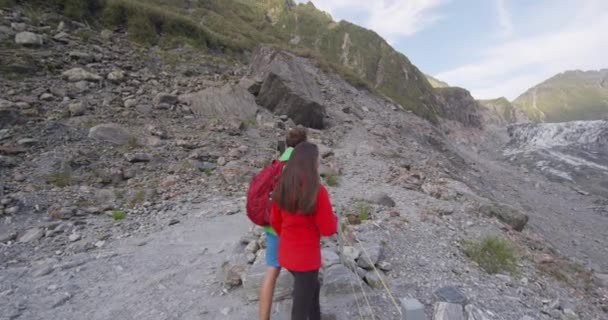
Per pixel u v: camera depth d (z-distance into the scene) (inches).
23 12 644.7
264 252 176.4
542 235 593.0
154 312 150.7
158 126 479.2
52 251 219.9
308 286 107.7
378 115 1087.6
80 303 159.6
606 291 250.2
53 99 466.6
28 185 303.7
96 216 280.7
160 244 233.8
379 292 159.5
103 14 784.3
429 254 208.8
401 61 2829.7
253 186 117.7
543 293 197.5
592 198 1418.6
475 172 1171.9
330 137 662.5
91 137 401.4
